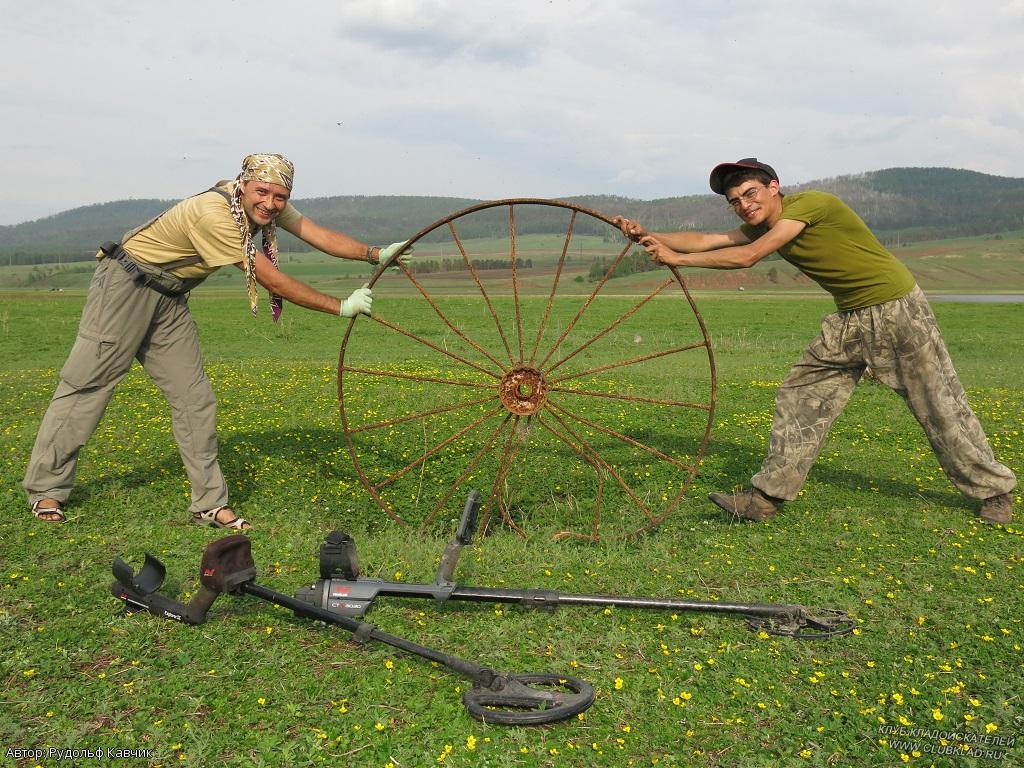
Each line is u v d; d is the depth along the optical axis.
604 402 10.05
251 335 21.72
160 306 5.41
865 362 5.60
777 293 84.94
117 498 6.08
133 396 9.98
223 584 3.78
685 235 5.80
